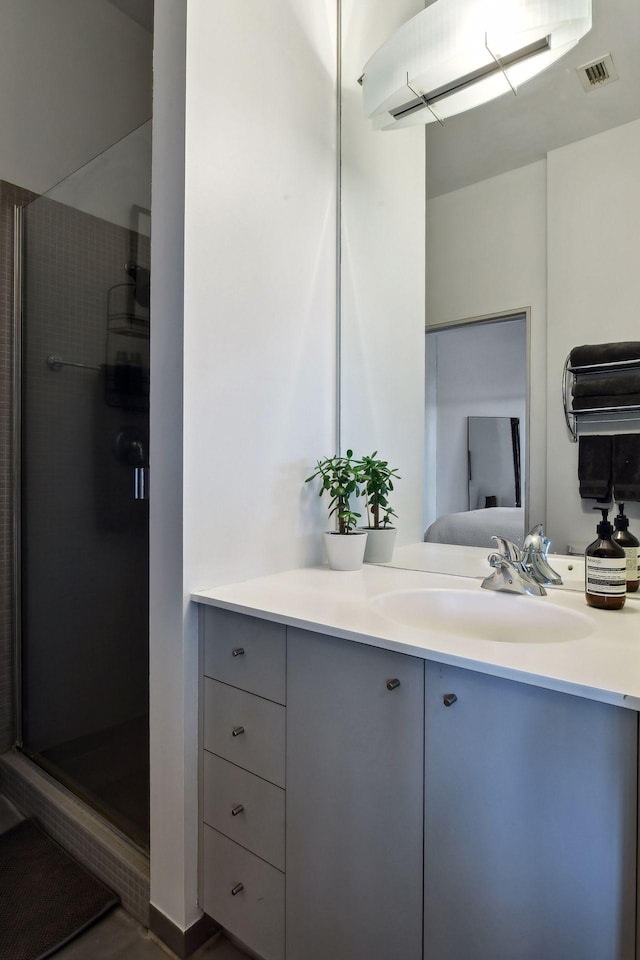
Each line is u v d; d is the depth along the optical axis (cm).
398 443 162
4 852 159
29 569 192
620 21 121
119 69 247
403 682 91
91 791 164
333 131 168
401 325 161
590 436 127
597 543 112
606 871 71
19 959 123
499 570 125
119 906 141
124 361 158
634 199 121
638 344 121
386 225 162
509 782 80
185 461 122
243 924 117
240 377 135
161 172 126
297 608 111
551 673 75
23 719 196
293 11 152
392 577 144
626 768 70
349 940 99
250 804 116
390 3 158
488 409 145
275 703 111
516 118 138
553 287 133
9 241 200
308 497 157
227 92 131
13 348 198
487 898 82
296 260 152
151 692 131
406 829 91
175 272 122
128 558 152
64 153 224
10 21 209
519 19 131
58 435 180
